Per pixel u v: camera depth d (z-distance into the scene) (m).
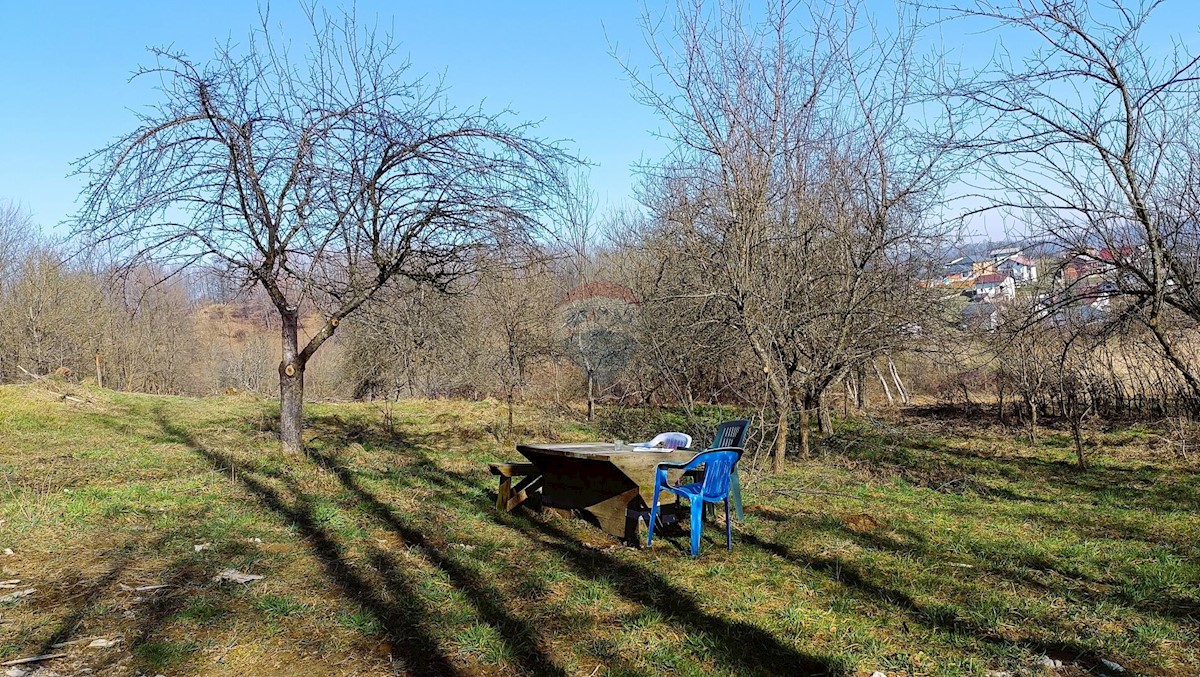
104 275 9.78
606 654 4.13
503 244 10.07
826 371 10.12
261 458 10.59
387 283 10.57
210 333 29.17
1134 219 7.24
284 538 6.51
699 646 4.22
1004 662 4.04
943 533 6.89
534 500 8.10
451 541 6.50
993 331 10.25
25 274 26.08
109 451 11.28
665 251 10.62
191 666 3.98
